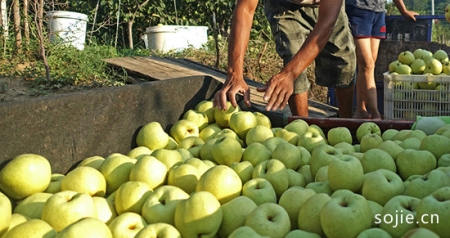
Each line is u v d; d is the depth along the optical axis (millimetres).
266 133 3379
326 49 4672
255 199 2385
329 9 3562
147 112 3486
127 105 3291
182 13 13633
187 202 2146
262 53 8820
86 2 13070
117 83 6105
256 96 5355
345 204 2041
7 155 2473
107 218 2322
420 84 5504
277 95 3395
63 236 1819
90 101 2996
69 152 2861
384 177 2357
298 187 2424
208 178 2402
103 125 3105
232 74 3730
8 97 5426
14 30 7031
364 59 5840
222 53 9406
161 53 9562
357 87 6035
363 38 5762
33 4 7066
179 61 6898
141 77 6023
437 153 2816
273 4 4621
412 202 2084
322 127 3652
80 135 2934
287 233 2078
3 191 2453
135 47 12680
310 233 2035
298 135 3400
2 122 2438
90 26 12836
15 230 1940
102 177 2611
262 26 11734
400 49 7215
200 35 10492
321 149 2855
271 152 3090
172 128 3648
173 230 2023
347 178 2443
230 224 2201
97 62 6617
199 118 3799
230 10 12641
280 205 2354
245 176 2730
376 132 3412
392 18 8008
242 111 3795
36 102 2635
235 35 3830
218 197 2363
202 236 2137
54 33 7445
